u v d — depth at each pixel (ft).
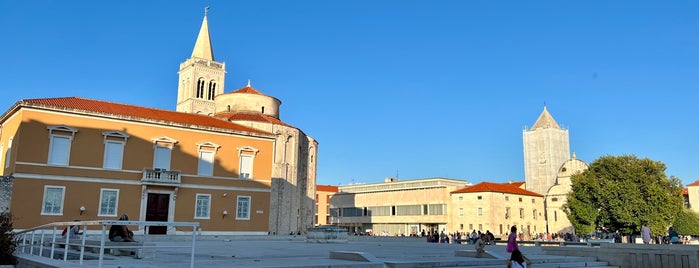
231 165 175.32
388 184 407.23
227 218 171.42
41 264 55.21
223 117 230.48
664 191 217.97
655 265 84.58
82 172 150.51
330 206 429.38
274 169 223.30
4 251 67.77
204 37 379.76
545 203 346.74
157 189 160.86
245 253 83.35
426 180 378.12
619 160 229.66
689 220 250.16
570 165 336.08
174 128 166.91
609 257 89.76
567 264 80.64
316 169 268.41
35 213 142.61
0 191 138.82
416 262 65.77
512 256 60.08
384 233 310.65
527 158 389.80
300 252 87.45
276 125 227.81
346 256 66.44
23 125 144.15
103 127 155.53
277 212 220.23
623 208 219.82
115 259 63.31
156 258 67.56
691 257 80.43
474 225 318.86
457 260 72.38
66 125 149.89
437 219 337.31
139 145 160.25
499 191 320.70
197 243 129.90
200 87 364.58
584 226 236.63
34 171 143.95
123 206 154.92
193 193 166.71
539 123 391.86
